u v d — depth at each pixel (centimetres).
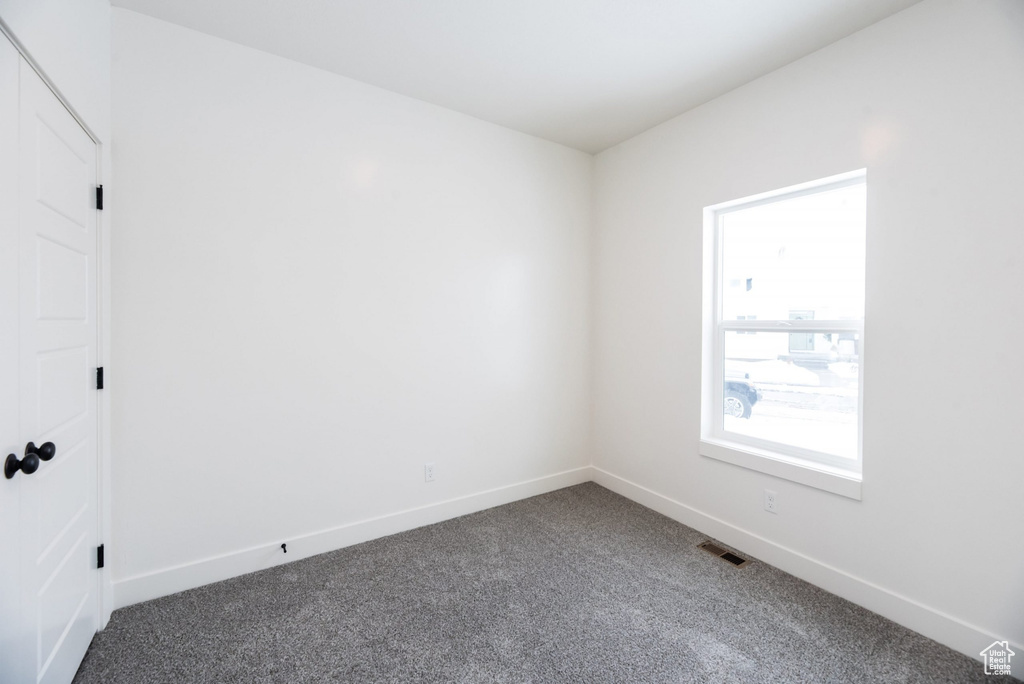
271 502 226
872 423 194
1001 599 161
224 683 152
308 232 232
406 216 264
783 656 167
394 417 263
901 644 174
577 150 344
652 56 222
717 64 228
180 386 202
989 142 162
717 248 271
